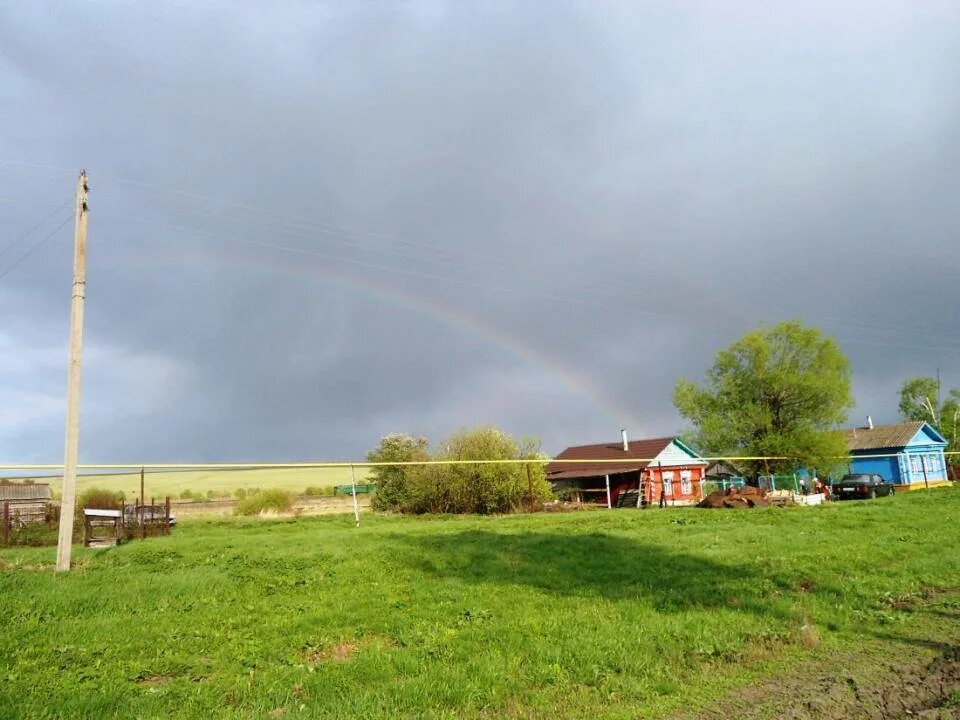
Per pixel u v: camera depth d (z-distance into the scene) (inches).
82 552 810.8
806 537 794.2
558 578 551.2
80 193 735.1
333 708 269.1
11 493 1637.6
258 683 300.7
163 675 318.3
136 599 475.2
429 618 418.9
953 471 2637.8
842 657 336.5
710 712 266.7
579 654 333.7
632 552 693.3
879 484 1744.6
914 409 3255.4
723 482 1995.6
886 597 470.3
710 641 358.3
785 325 1856.5
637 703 278.1
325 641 369.1
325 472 4392.2
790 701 277.1
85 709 267.0
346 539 877.2
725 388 1913.1
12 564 671.1
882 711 265.6
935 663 323.0
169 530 1120.8
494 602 462.6
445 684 291.9
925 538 762.8
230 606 455.8
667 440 2050.9
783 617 411.8
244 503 1846.7
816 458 1788.9
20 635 376.8
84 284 723.4
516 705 275.7
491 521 1242.6
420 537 871.7
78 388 682.2
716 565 603.5
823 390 1807.3
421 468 1715.1
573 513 1450.5
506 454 1656.0
